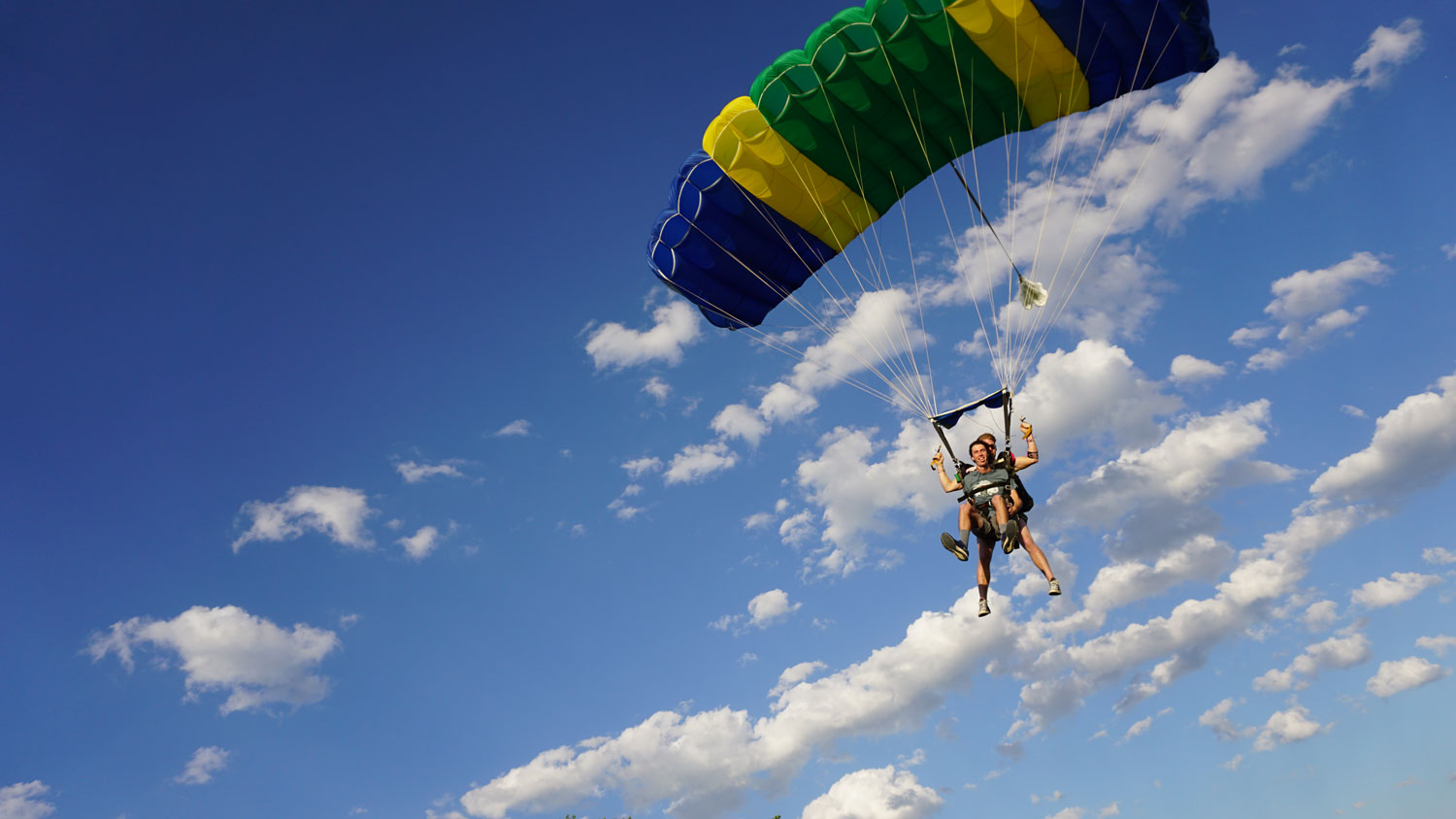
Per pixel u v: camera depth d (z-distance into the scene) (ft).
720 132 44.55
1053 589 32.30
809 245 48.75
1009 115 42.50
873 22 39.93
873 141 43.78
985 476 35.55
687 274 49.21
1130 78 39.88
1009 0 37.60
